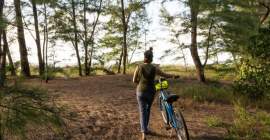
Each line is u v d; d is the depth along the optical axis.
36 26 22.98
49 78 22.25
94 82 19.80
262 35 13.64
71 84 18.58
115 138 8.37
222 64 18.66
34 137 7.32
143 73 8.30
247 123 9.66
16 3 14.80
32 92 4.36
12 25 5.14
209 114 11.13
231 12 18.53
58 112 4.45
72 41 25.62
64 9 24.03
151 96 8.34
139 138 8.46
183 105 12.23
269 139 8.80
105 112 10.77
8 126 4.09
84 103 12.18
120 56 29.70
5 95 4.26
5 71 4.98
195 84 19.11
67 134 8.11
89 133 8.47
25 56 23.02
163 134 8.71
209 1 18.48
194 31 19.91
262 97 13.38
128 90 16.42
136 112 11.05
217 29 18.75
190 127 9.38
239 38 17.27
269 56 13.52
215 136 8.70
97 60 28.02
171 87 17.11
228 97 13.44
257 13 20.81
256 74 13.55
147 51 8.38
